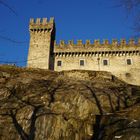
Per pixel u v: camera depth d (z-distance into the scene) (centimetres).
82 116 2381
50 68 5953
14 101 2611
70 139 2180
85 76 4041
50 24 6228
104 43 6091
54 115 2334
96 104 2491
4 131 2244
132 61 5925
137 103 2577
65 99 2562
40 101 2572
